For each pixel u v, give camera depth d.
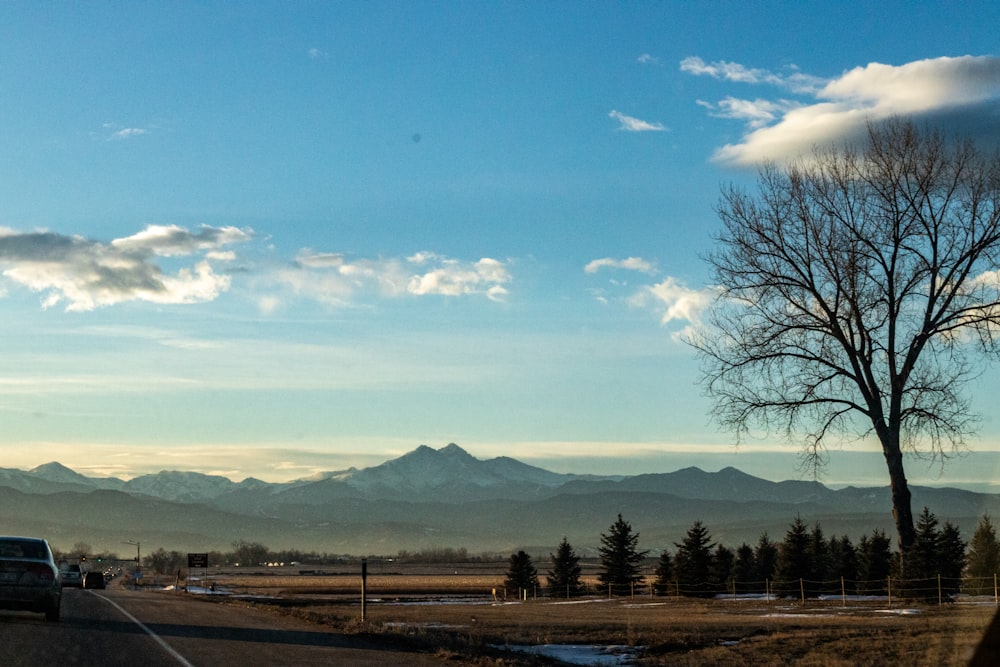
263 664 17.83
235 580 163.25
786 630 29.08
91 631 23.67
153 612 33.62
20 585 25.00
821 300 40.84
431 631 29.33
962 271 39.09
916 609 35.06
